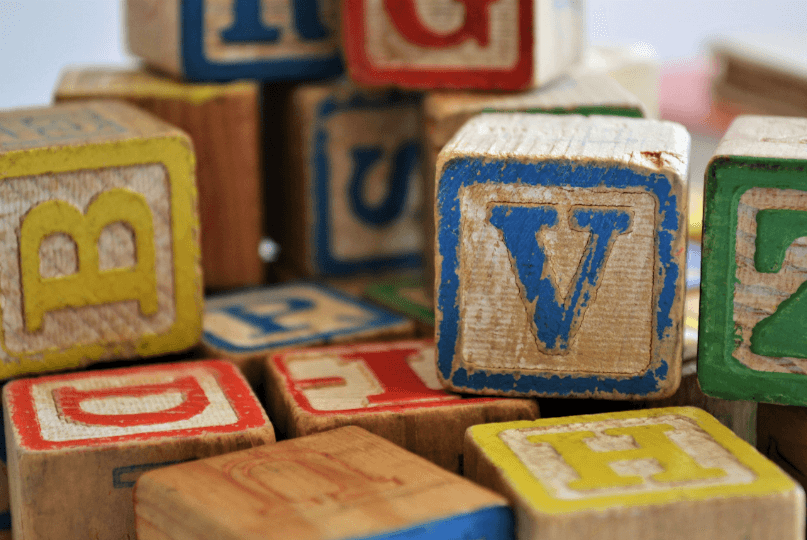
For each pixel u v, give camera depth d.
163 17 0.35
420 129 0.36
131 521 0.28
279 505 0.26
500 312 0.29
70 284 0.30
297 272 0.37
